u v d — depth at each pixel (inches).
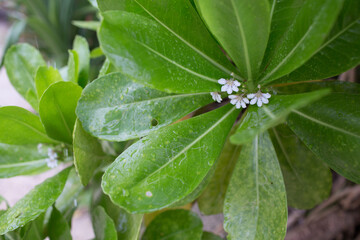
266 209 15.8
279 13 15.8
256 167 16.3
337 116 15.6
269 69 15.8
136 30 14.3
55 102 16.5
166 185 14.8
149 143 15.4
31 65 20.0
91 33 49.9
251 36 14.6
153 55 14.4
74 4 49.5
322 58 15.4
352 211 26.4
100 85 16.4
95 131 16.1
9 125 17.4
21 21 44.4
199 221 19.0
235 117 16.4
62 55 50.9
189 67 15.3
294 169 19.3
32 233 17.4
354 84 16.9
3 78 55.3
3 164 19.1
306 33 13.7
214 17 14.1
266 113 14.8
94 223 17.8
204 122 16.0
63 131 17.8
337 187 25.5
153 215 21.2
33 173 19.8
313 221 27.0
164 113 16.4
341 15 14.6
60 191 17.2
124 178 14.8
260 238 15.5
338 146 15.6
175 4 15.9
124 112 16.3
